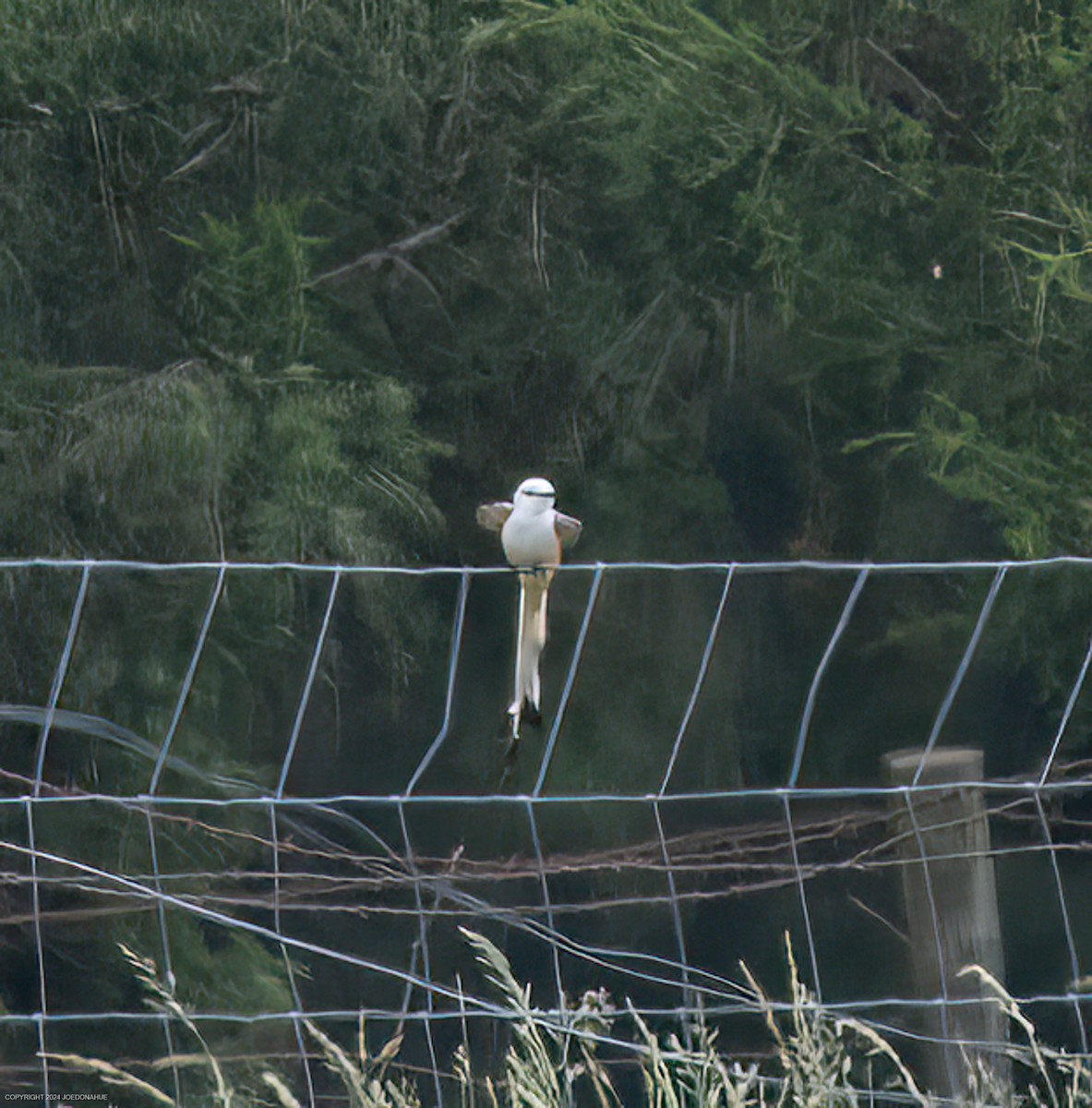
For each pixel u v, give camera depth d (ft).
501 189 48.57
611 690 51.52
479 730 51.90
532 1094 12.64
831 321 46.80
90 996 38.68
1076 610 45.73
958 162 48.98
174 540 40.63
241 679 43.39
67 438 40.63
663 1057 13.58
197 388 40.27
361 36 46.96
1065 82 44.80
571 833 50.70
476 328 50.60
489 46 46.91
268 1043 37.73
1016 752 50.93
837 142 45.91
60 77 43.37
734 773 51.44
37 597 40.37
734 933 48.42
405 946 44.78
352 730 51.60
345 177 49.06
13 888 38.19
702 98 46.06
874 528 53.16
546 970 47.34
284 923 43.70
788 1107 13.87
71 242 44.62
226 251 42.55
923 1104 13.29
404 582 45.44
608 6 45.96
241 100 46.11
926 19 48.49
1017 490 44.37
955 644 50.83
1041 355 45.37
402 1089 14.10
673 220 48.08
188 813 40.93
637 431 51.37
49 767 40.70
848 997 47.09
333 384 43.98
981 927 17.99
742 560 53.31
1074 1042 28.50
